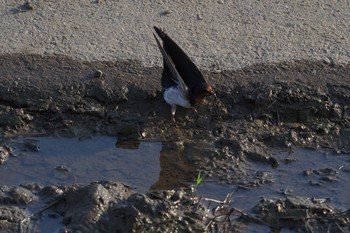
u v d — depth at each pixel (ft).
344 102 40.75
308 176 37.06
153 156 38.06
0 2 46.06
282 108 40.27
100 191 33.76
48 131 39.24
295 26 45.39
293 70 42.11
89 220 32.63
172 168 37.35
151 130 39.40
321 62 42.80
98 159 37.81
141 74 41.45
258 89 40.63
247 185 36.40
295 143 39.01
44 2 46.24
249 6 46.73
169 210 33.42
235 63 42.42
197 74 39.11
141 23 45.09
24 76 40.96
